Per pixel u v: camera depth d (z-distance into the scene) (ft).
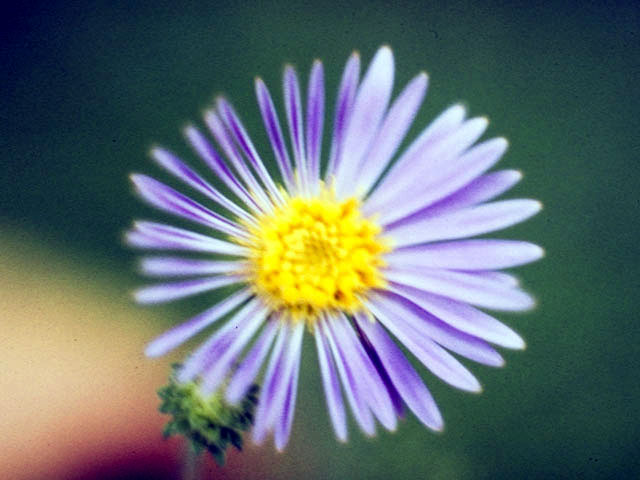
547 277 0.37
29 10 0.37
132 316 0.36
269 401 0.28
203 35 0.37
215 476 0.34
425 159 0.30
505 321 0.37
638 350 0.37
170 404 0.28
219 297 0.35
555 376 0.37
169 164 0.29
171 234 0.29
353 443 0.35
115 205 0.36
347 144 0.30
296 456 0.35
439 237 0.29
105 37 0.37
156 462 0.34
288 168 0.30
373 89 0.30
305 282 0.30
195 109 0.37
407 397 0.29
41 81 0.37
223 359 0.29
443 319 0.29
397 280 0.30
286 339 0.29
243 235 0.30
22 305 0.36
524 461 0.36
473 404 0.36
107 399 0.35
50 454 0.35
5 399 0.35
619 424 0.37
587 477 0.36
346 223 0.30
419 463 0.36
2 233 0.36
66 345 0.35
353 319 0.30
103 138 0.37
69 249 0.36
